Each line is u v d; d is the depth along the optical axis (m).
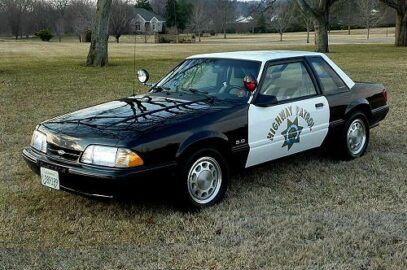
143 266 3.86
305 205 5.10
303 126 5.79
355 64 22.36
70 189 4.62
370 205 5.09
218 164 5.03
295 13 55.53
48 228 4.57
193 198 4.85
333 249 4.08
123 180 4.36
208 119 4.91
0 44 56.09
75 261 3.94
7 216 4.82
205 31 85.50
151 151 4.48
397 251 4.05
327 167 6.31
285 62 5.86
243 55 5.93
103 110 5.27
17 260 3.96
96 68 20.92
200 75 5.93
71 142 4.63
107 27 22.03
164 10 77.31
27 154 5.08
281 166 6.36
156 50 39.59
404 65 21.58
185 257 3.99
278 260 3.93
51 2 85.44
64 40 74.25
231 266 3.85
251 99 5.31
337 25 82.00
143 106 5.27
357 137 6.66
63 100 12.10
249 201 5.18
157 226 4.60
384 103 7.14
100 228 4.57
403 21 39.75
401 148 7.28
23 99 12.22
